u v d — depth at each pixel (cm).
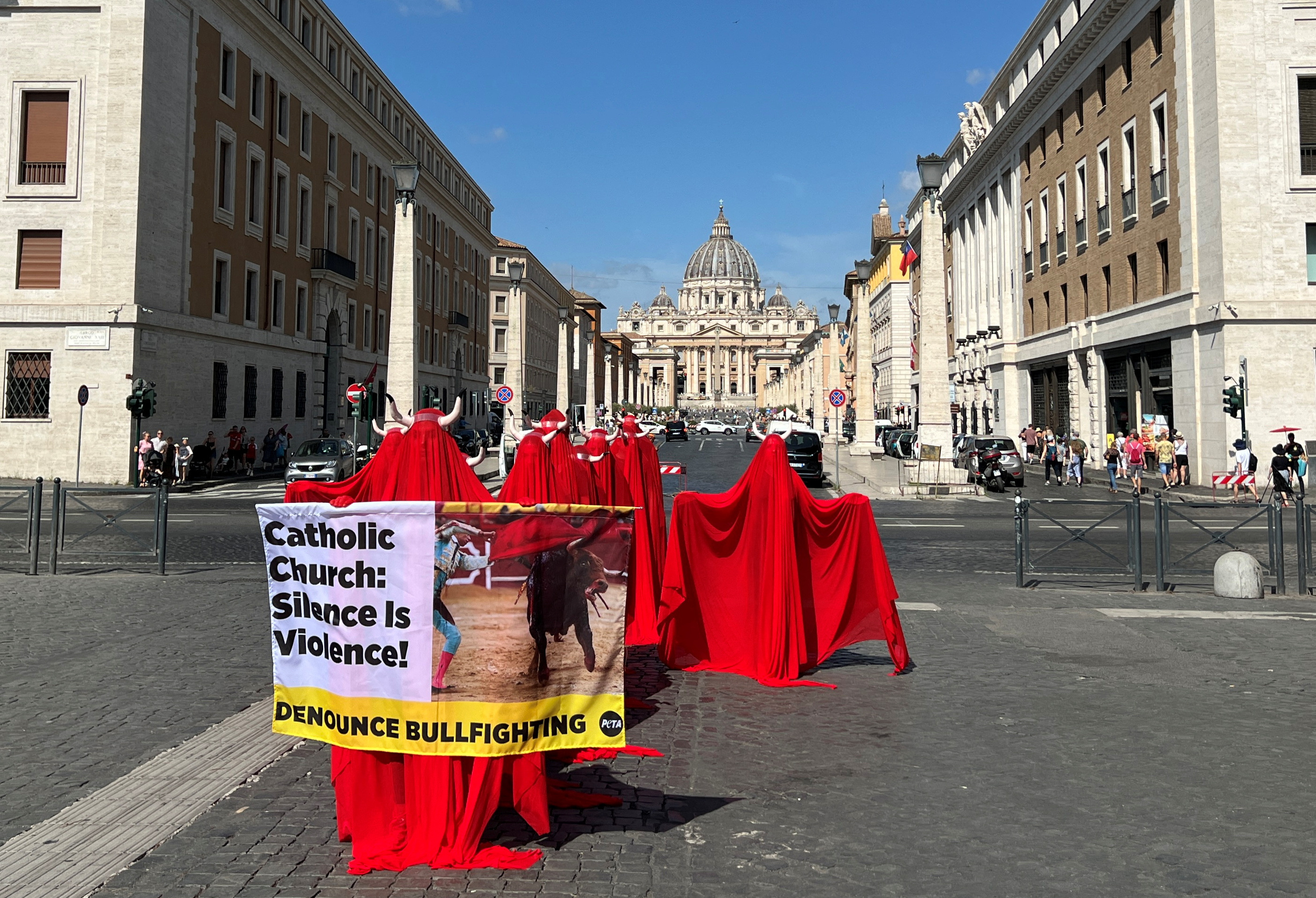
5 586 1165
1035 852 427
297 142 4072
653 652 851
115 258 2911
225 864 405
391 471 474
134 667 762
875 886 393
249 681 720
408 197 2620
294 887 384
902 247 8038
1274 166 2705
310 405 4231
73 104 2928
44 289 2933
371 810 418
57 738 582
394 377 2636
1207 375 2816
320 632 420
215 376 3425
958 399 6088
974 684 734
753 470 773
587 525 430
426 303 6172
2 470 2906
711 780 521
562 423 653
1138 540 1189
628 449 894
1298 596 1150
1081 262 3894
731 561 785
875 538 784
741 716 645
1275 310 2672
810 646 778
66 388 2908
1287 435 2595
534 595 420
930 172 2783
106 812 462
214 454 3262
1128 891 389
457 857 407
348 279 4538
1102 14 3469
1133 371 3372
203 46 3275
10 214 2933
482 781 412
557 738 425
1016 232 4816
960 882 397
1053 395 4297
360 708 414
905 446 4784
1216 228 2748
